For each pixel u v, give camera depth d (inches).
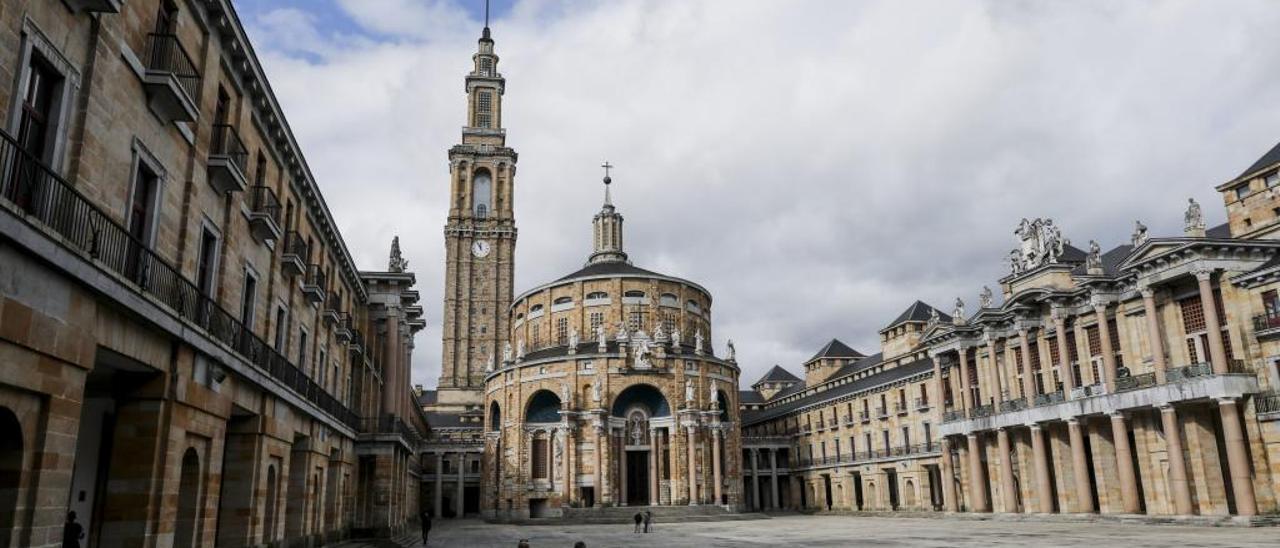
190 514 826.8
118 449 727.7
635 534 2185.0
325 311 1459.2
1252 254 1765.5
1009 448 2391.7
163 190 759.7
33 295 534.3
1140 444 1974.7
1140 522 1847.9
